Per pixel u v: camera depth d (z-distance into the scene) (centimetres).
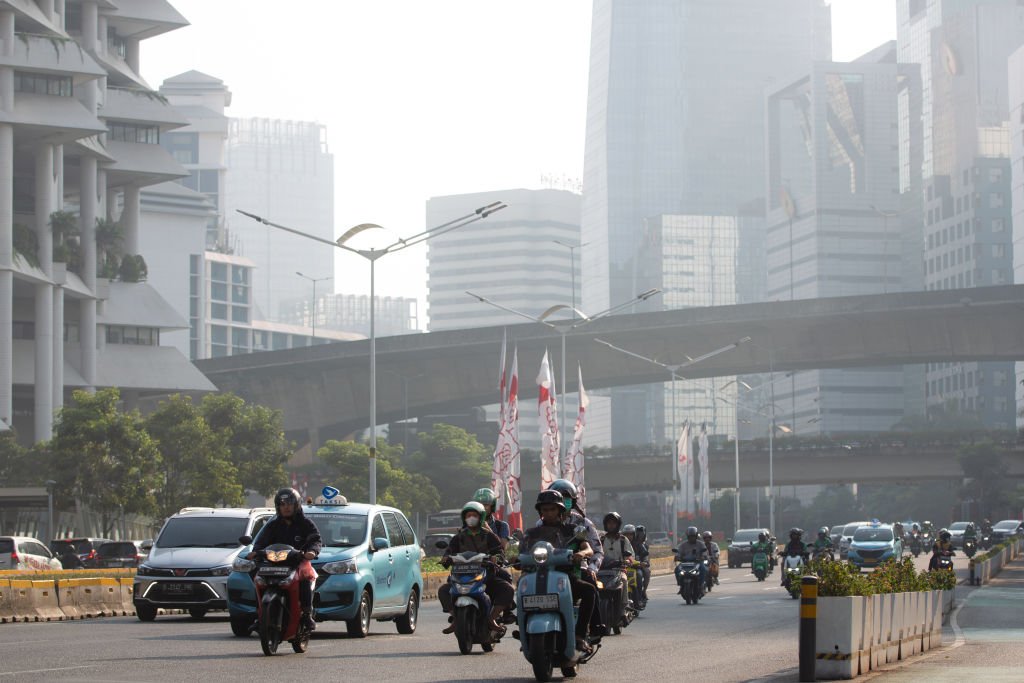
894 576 2552
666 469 15150
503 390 6656
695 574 4797
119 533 10925
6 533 9519
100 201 13062
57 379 11819
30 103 11288
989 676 2123
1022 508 19375
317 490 13912
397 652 2527
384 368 13875
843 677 2103
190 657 2314
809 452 14512
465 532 2580
